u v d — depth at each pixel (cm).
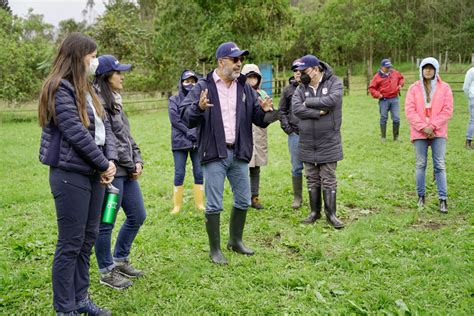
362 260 434
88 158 311
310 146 546
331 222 543
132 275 420
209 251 478
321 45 4656
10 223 591
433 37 3909
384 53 4969
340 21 4412
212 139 434
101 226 383
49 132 314
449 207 595
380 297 364
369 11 4088
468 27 3744
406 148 992
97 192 334
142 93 2508
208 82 434
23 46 2608
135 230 413
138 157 418
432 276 398
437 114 576
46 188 780
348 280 397
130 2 4319
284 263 442
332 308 353
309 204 627
